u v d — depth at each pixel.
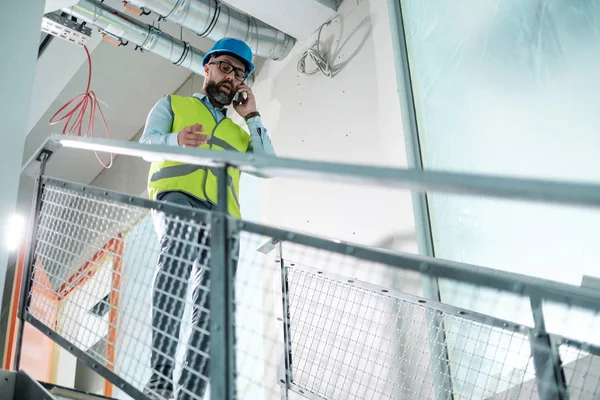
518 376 2.43
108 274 2.00
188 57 4.60
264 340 3.65
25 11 2.66
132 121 5.84
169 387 1.96
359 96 3.86
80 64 5.14
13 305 4.68
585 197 0.84
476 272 1.63
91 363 1.93
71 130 4.43
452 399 2.61
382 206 3.46
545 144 2.81
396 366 2.87
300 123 4.23
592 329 2.34
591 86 2.69
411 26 3.73
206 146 2.79
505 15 3.16
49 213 2.28
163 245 2.27
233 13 4.32
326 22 4.29
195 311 2.20
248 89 3.04
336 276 2.75
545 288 2.01
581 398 2.08
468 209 3.06
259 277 3.83
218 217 1.59
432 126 3.40
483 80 3.19
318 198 3.87
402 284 3.09
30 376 1.94
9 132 2.42
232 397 1.43
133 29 4.38
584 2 2.81
